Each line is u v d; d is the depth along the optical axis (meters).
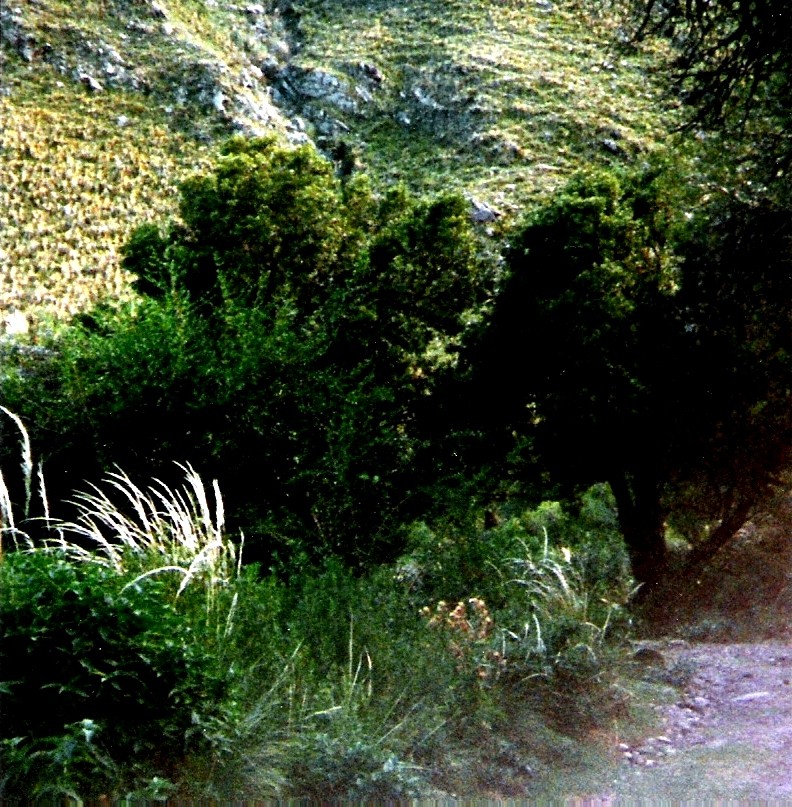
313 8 71.25
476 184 49.09
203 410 10.62
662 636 12.61
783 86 8.51
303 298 21.31
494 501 16.92
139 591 4.71
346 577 7.01
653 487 16.61
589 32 63.72
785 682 7.62
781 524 17.14
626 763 5.77
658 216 17.03
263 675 5.26
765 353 15.36
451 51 62.03
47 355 11.99
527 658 6.32
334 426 10.79
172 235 22.89
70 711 4.18
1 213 42.78
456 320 19.55
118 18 59.38
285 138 56.16
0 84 52.34
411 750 5.17
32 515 9.84
